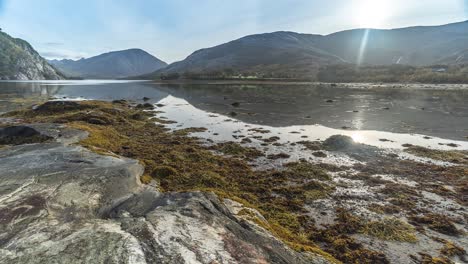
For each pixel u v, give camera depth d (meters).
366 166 18.09
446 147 22.27
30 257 6.14
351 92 77.44
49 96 69.50
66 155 14.37
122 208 9.57
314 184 14.95
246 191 14.43
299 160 19.45
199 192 10.83
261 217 10.09
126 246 6.62
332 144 22.67
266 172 17.19
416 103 50.25
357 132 27.73
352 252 9.59
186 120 35.19
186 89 99.06
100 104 41.59
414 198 13.58
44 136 19.48
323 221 11.63
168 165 16.61
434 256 9.45
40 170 11.88
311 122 33.25
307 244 9.57
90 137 20.28
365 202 13.24
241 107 47.25
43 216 8.17
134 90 96.81
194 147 22.52
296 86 108.75
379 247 9.92
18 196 9.28
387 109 43.00
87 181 11.04
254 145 23.39
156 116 38.41
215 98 63.75
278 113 40.31
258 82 143.25
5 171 11.68
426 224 11.34
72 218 8.44
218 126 31.25
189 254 6.47
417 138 25.12
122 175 12.26
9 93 75.94
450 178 15.95
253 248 7.31
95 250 6.43
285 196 14.02
